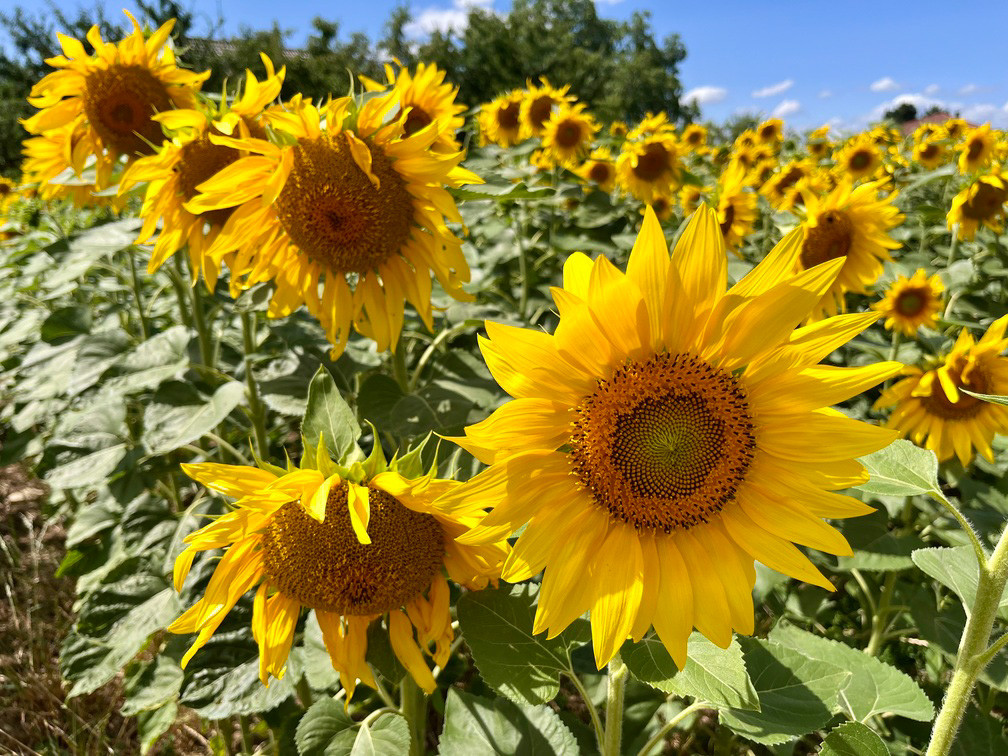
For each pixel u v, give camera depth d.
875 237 4.21
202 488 4.25
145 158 3.06
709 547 1.79
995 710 3.58
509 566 1.74
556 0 76.25
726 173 5.77
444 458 2.49
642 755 2.08
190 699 2.43
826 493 1.73
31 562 5.43
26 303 5.64
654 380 1.74
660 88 70.38
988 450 3.64
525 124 7.44
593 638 1.73
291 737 2.86
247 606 2.59
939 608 3.38
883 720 3.13
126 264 5.02
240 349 3.95
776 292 1.66
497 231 5.43
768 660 2.09
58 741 3.99
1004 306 5.40
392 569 2.08
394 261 3.06
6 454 4.29
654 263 1.65
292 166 2.77
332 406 2.13
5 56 46.84
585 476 1.79
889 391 3.81
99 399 3.34
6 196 9.55
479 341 1.69
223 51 46.66
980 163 7.79
